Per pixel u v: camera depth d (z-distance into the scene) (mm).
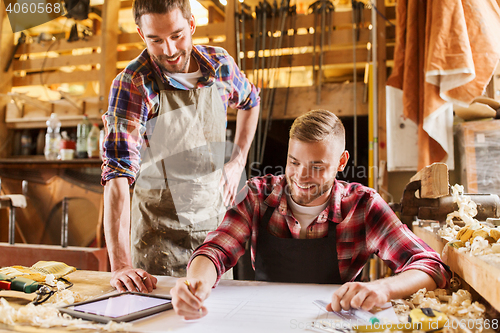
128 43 2787
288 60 2484
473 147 1833
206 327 691
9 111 2945
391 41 2354
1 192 2742
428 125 1804
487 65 1713
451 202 1309
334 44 2438
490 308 751
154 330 676
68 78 2824
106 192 1111
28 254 2320
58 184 2680
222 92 1398
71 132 3000
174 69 1215
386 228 1056
